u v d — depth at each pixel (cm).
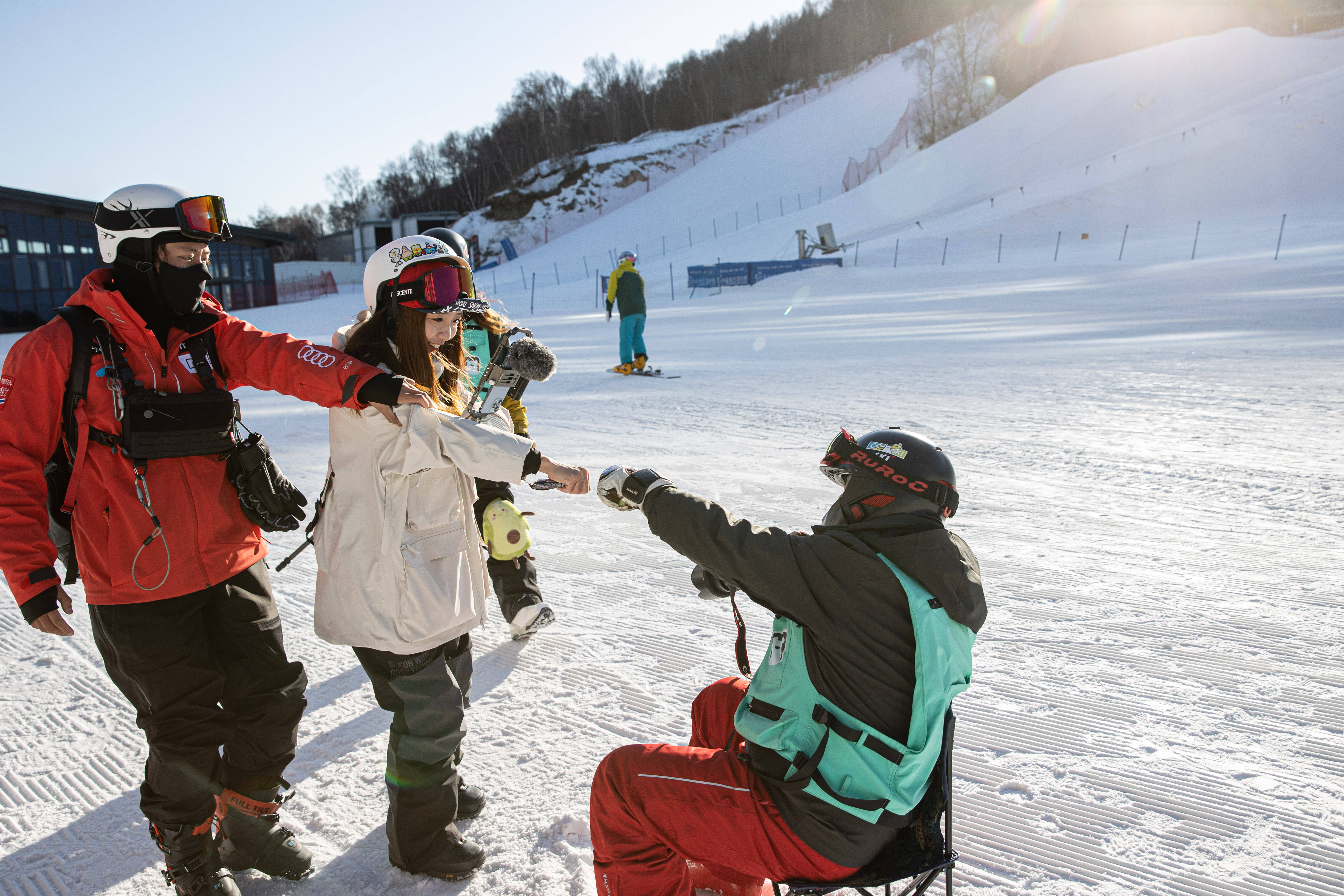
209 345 231
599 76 13800
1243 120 5722
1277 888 226
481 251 9838
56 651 400
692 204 9119
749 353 1574
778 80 14038
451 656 260
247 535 241
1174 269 3117
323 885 243
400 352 243
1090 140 6631
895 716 182
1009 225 4909
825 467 203
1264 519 524
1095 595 420
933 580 180
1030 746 296
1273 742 292
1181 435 746
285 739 249
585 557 507
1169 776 276
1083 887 230
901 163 8125
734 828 186
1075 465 662
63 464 218
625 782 197
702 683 351
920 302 2759
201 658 229
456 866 240
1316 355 1175
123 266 221
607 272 6519
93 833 269
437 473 238
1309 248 3394
